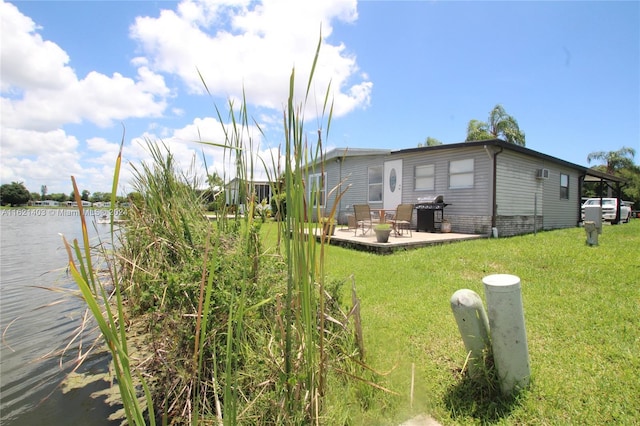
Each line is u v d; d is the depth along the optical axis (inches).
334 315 83.1
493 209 333.1
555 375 78.7
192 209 108.0
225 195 89.7
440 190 378.3
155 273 88.9
